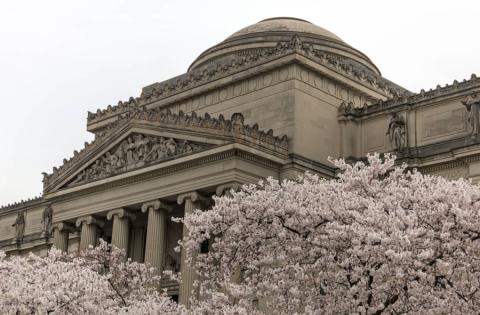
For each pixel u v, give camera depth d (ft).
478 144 261.65
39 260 186.50
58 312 160.45
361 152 300.40
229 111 309.83
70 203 315.37
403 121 288.92
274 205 153.89
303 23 377.30
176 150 276.62
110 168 300.20
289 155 276.41
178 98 329.93
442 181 157.07
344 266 141.18
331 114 302.66
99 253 239.71
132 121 294.66
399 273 129.59
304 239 151.84
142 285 223.30
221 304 153.38
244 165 261.24
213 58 365.61
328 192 154.10
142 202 285.84
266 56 299.79
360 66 361.92
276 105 292.61
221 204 160.35
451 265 135.44
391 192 154.40
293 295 146.61
